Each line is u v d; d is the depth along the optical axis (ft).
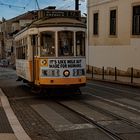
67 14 64.90
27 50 68.90
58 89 62.39
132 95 66.80
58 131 36.83
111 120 42.09
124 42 119.34
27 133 35.81
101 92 72.23
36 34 62.18
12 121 41.34
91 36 141.18
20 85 92.73
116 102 56.85
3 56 367.25
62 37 61.16
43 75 60.64
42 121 42.32
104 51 131.54
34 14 72.74
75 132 36.35
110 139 33.30
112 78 108.99
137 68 112.88
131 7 115.44
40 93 62.85
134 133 35.42
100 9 134.62
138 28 113.09
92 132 36.27
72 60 61.16
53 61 60.54
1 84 96.48
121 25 120.98
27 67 69.62
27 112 48.98
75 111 48.85
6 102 57.52
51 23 61.26
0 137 32.96
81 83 61.98
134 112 47.37
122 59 120.57
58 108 52.42
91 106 53.06
